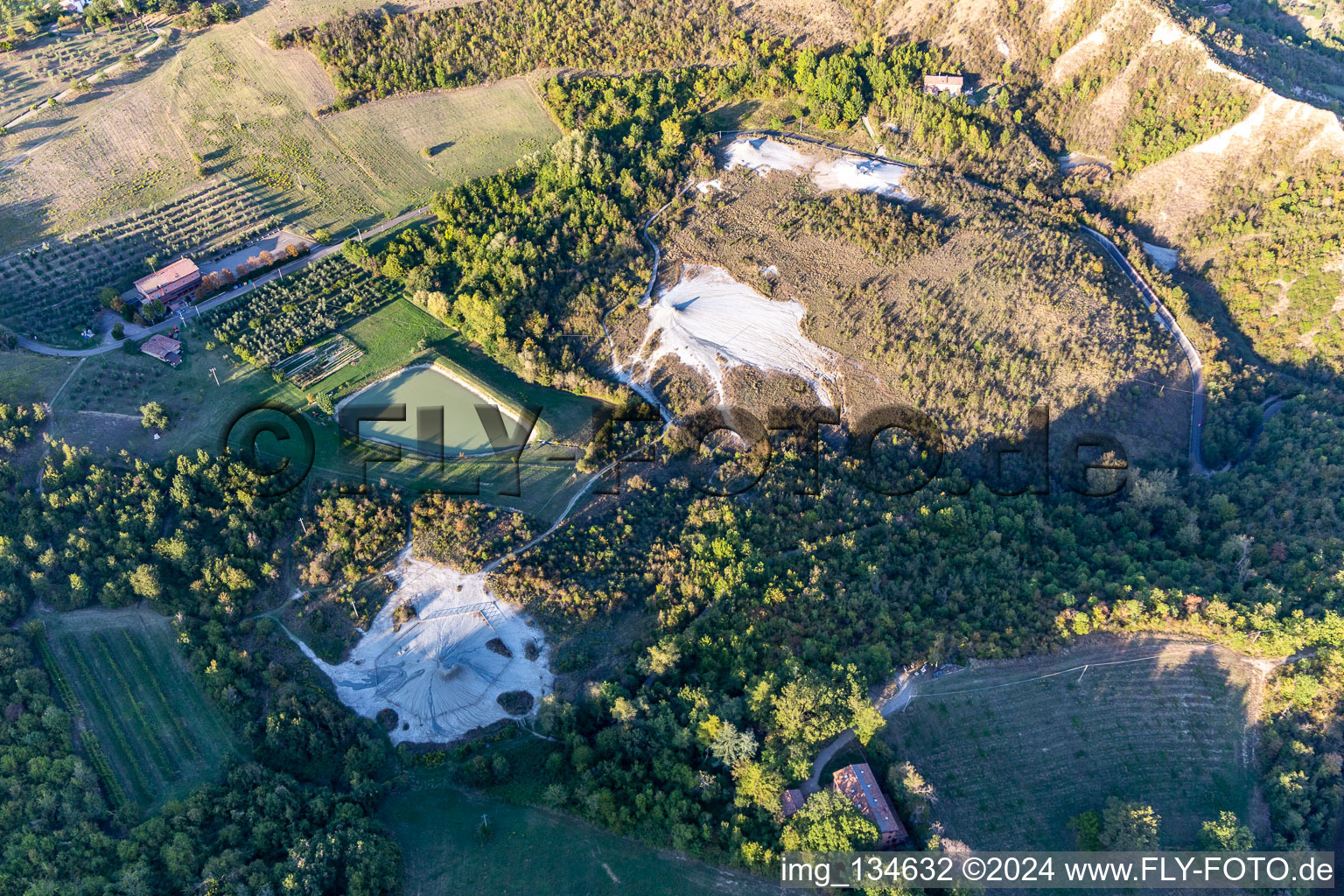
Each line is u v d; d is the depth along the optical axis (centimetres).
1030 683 13662
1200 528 17375
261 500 15675
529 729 13612
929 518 16562
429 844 12044
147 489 15500
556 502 16812
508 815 12475
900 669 13600
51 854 11194
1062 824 12500
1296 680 13762
